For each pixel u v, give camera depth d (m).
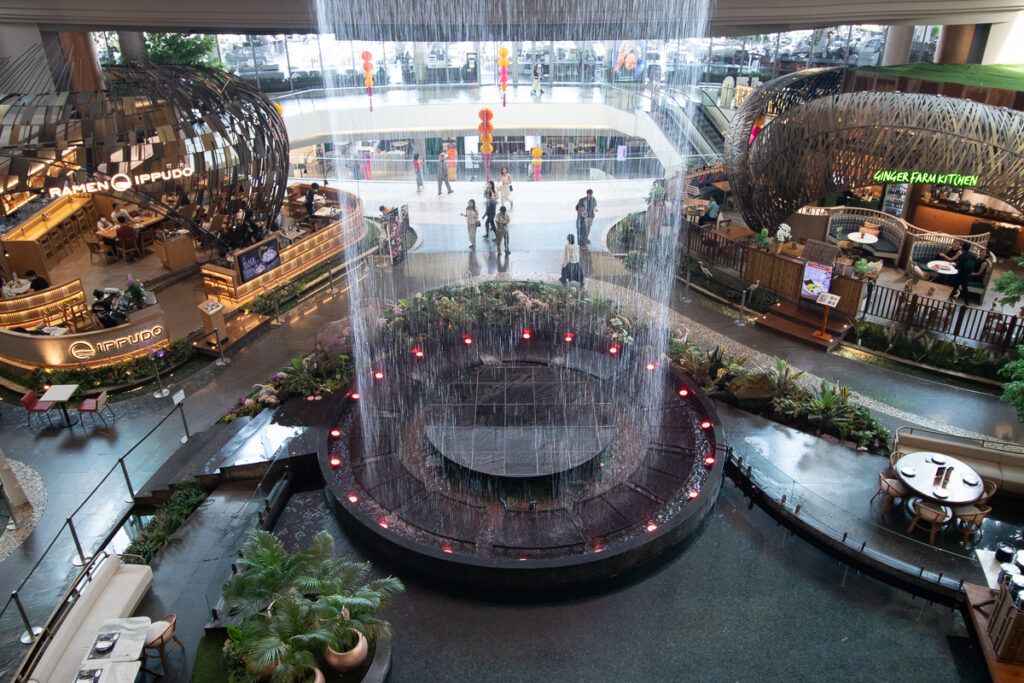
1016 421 11.90
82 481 10.98
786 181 16.44
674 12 14.95
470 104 24.42
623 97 24.39
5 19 14.53
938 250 16.69
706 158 23.00
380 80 26.58
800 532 9.59
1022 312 13.33
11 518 10.30
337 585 7.55
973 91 15.94
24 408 12.65
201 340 14.38
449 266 17.39
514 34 15.16
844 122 15.44
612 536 9.28
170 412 12.49
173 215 16.47
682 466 10.52
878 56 23.41
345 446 10.95
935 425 11.77
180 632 8.20
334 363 12.81
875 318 14.84
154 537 9.52
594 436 10.74
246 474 10.66
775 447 11.04
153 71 16.56
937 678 7.67
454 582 8.76
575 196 22.05
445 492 10.03
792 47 24.66
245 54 27.20
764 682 7.63
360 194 22.41
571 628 8.26
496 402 11.62
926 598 8.67
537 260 17.61
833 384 12.77
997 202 17.72
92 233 18.72
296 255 17.06
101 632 7.35
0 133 14.59
